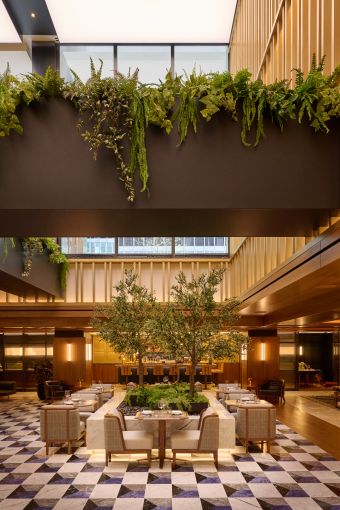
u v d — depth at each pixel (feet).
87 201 11.53
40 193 11.51
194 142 11.67
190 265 48.88
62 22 43.78
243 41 35.65
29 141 11.57
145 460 27.12
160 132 11.68
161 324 30.76
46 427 29.12
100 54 48.11
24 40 45.68
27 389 67.56
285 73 21.27
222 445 28.81
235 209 11.66
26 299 45.16
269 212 11.98
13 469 26.02
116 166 11.57
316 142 11.66
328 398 59.31
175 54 48.44
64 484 23.29
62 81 11.48
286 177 11.60
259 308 37.40
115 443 25.99
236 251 41.55
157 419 25.88
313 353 76.69
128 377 63.16
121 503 20.65
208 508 20.01
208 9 41.91
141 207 11.55
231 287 46.78
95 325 38.86
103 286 48.14
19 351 67.97
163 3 40.91
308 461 27.50
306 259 18.57
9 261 25.55
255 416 29.25
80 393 41.34
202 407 30.99
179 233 14.61
